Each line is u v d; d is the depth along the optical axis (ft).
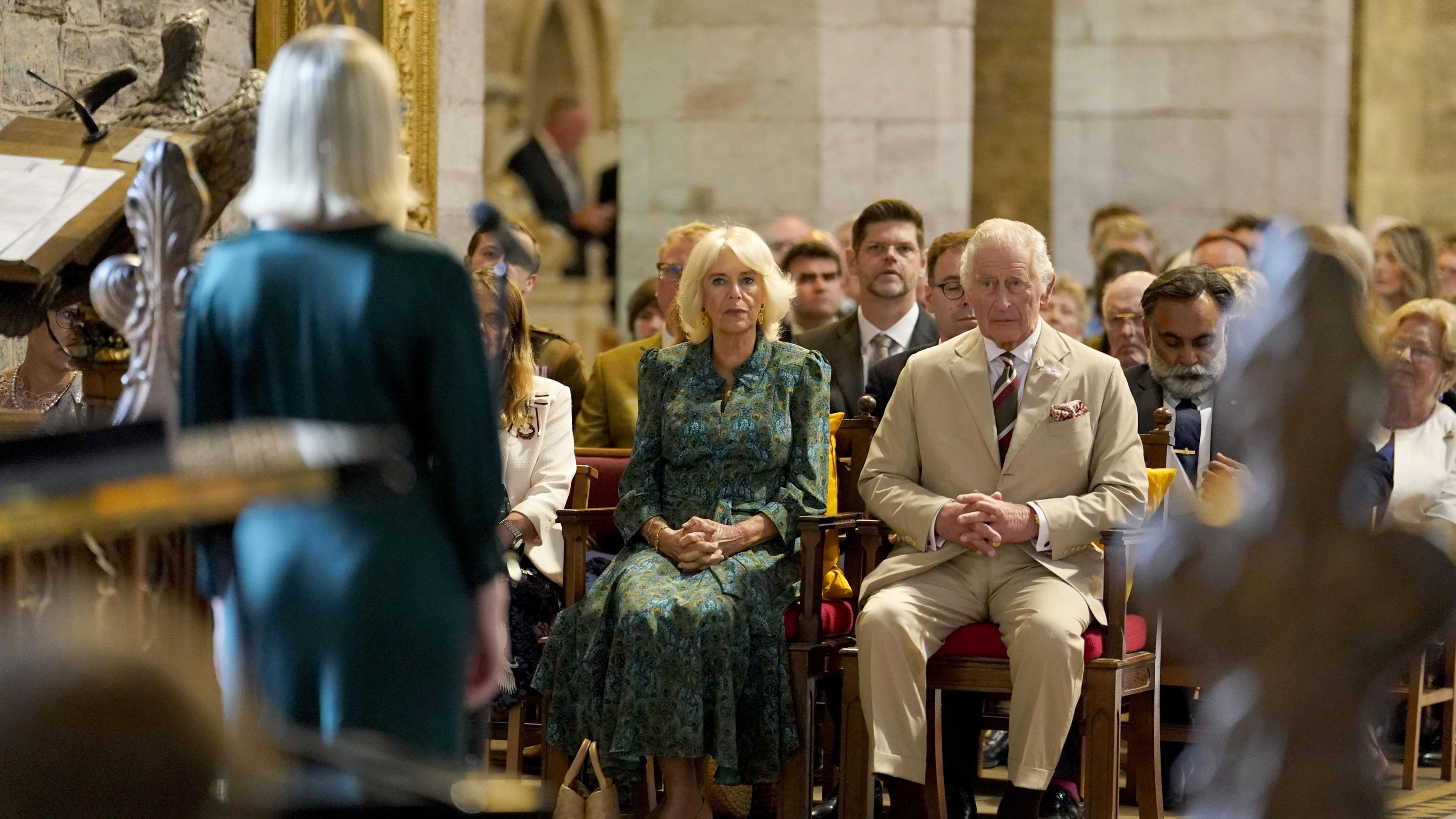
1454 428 42.78
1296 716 14.16
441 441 18.92
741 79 77.20
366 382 18.65
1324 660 14.14
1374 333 14.64
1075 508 33.04
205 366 19.24
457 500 19.03
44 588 21.15
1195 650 14.61
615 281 91.50
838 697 37.88
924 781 31.99
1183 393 38.32
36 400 33.60
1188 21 79.71
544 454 38.47
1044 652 31.40
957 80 76.02
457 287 19.24
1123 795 39.37
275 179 19.19
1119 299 46.01
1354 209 81.00
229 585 19.12
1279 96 79.25
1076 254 81.51
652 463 36.63
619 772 33.06
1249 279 39.91
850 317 45.68
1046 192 82.74
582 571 35.83
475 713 29.58
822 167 76.59
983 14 82.38
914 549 34.37
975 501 33.06
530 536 37.35
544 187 91.76
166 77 32.04
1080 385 34.40
